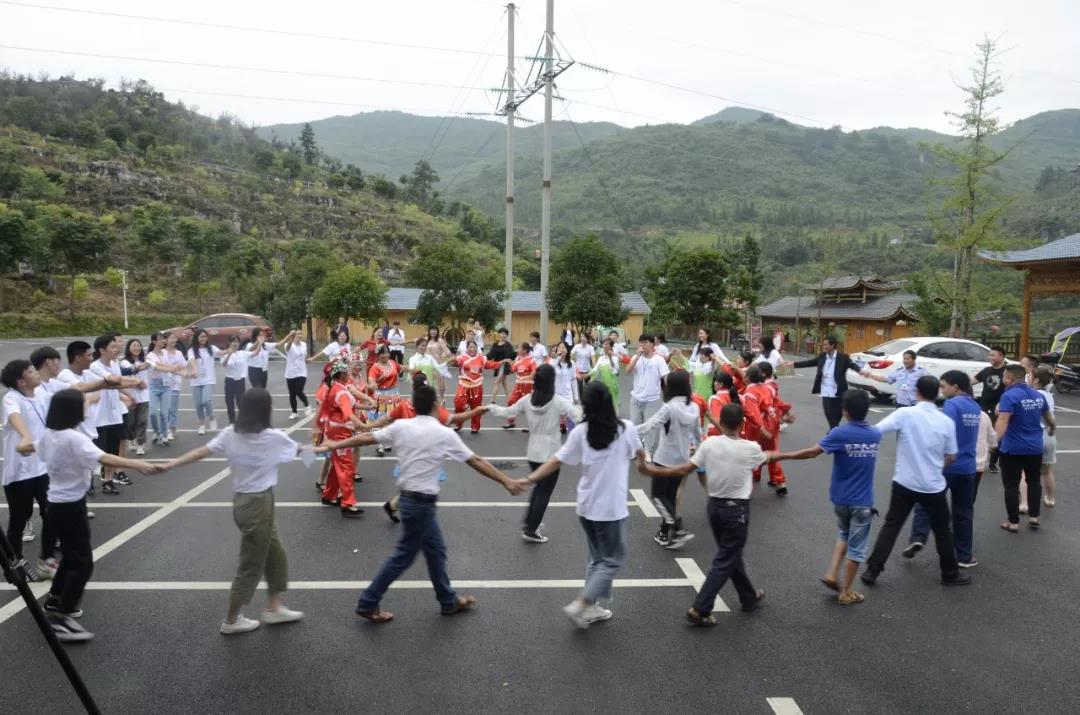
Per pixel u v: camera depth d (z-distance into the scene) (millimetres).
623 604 5301
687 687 4137
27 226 38031
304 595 5379
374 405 8406
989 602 5445
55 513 4578
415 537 4855
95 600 5254
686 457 6410
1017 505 7266
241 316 27750
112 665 4309
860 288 38750
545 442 6527
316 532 6844
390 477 9062
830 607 5305
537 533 6633
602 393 4805
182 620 4934
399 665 4344
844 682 4227
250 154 82000
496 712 3861
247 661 4371
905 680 4266
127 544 6453
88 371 7969
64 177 52188
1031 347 24469
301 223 61375
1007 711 3953
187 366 11797
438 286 29531
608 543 4863
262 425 4598
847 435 5258
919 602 5426
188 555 6180
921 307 33906
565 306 26859
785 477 9406
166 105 83625
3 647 4520
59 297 41156
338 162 93625
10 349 27891
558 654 4512
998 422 7191
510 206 25016
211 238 47219
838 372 10438
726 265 38969
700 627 4926
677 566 6078
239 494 4652
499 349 14922
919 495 5621
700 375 11109
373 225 66250
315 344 34844
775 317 43469
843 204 162250
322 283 30938
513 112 24859
